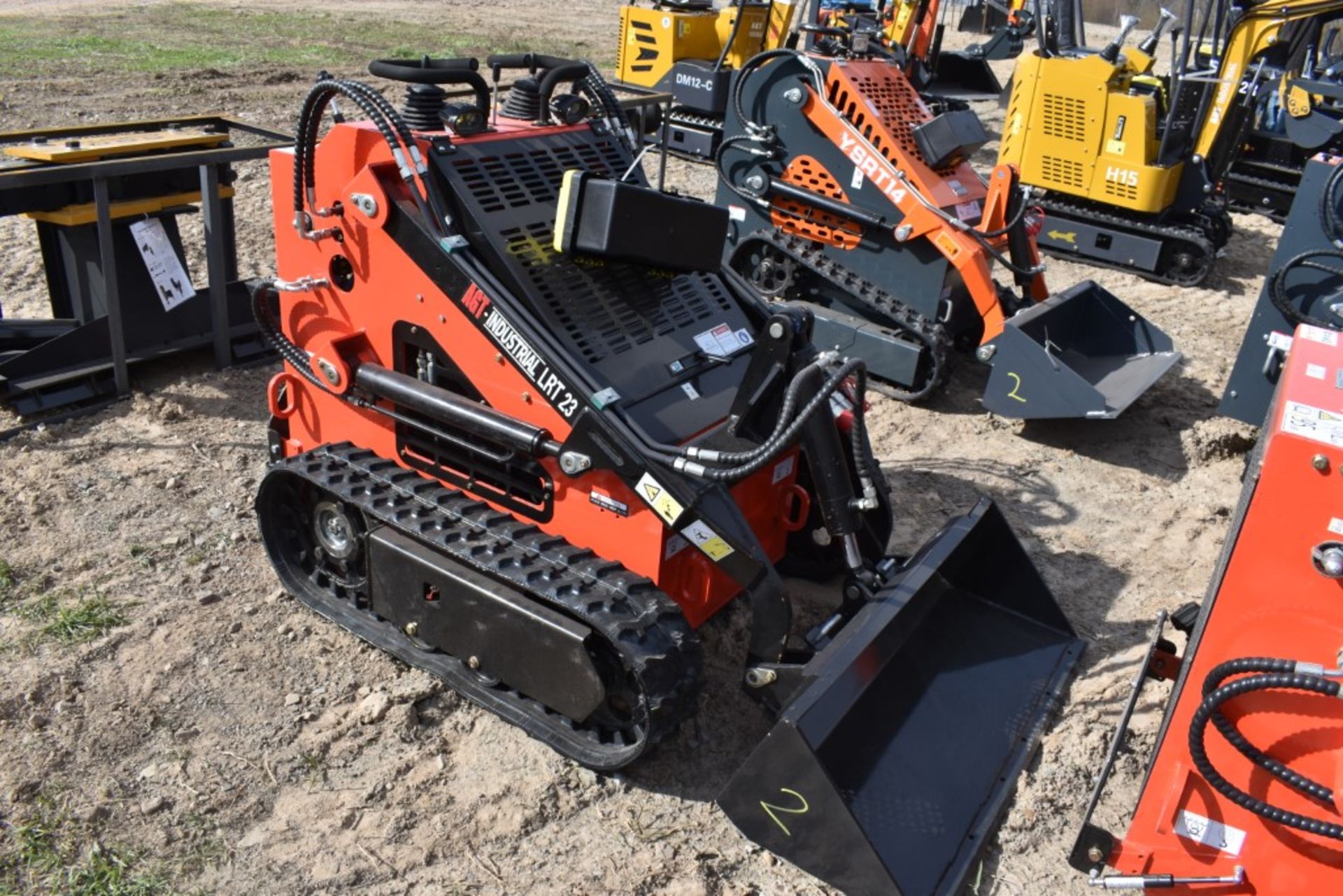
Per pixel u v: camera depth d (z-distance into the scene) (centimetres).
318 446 459
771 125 769
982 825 363
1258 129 1223
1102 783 322
